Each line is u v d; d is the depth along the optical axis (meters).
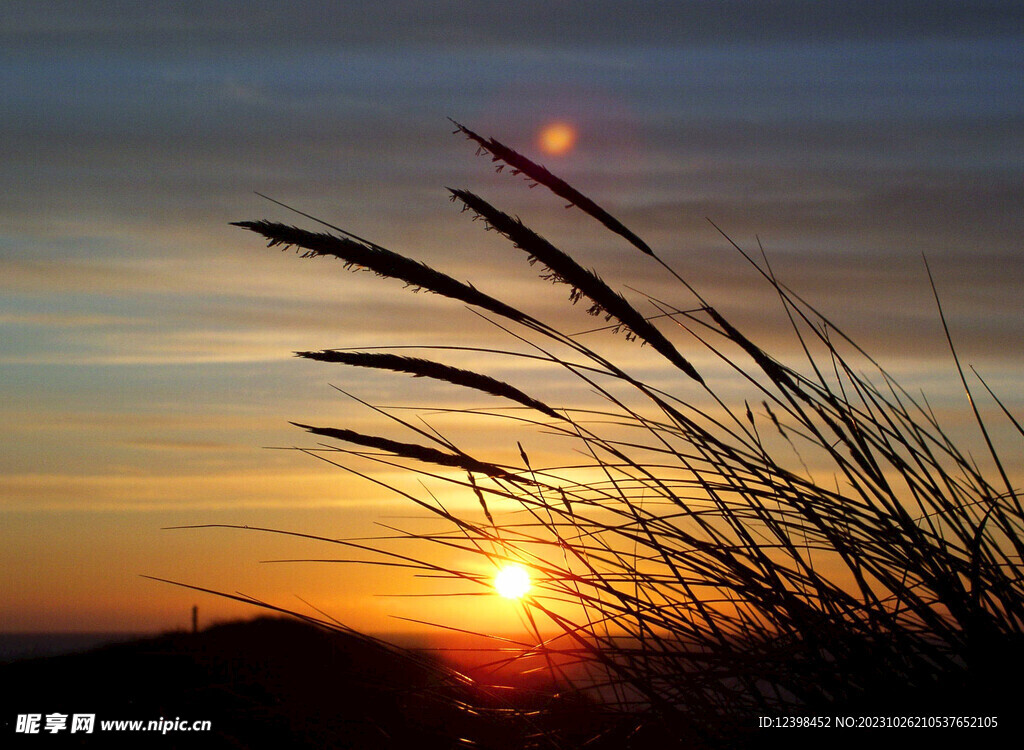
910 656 1.31
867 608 1.33
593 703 1.37
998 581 1.34
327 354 1.38
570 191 1.40
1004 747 1.27
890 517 1.37
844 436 1.41
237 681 1.40
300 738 1.36
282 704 1.38
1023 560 1.37
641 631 1.39
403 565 1.42
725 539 1.41
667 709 1.33
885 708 1.30
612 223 1.42
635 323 1.38
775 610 1.35
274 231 1.32
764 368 1.42
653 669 1.37
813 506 1.39
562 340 1.39
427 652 1.41
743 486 1.40
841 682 1.32
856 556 1.36
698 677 1.34
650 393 1.42
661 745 1.35
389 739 1.34
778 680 1.34
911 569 1.34
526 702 1.39
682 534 1.40
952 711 1.28
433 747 1.34
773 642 1.35
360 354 1.38
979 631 1.30
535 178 1.40
